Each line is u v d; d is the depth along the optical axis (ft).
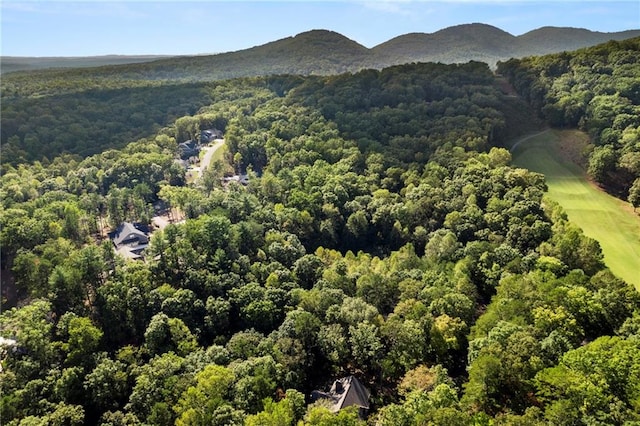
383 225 504.84
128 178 637.71
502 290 318.45
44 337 310.45
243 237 451.53
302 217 504.84
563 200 520.42
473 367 240.32
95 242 506.07
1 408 258.98
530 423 192.03
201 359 302.04
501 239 412.16
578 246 369.71
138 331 347.36
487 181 497.05
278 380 280.10
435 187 521.24
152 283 376.48
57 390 278.87
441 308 309.83
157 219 583.17
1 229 438.40
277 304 356.79
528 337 245.24
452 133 626.64
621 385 211.41
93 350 317.63
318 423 219.00
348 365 309.42
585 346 238.48
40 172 645.51
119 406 286.87
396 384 288.51
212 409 248.52
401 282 355.15
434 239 419.95
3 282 409.90
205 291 376.07
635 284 367.45
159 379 285.02
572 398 204.85
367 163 609.01
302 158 653.30
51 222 455.22
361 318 312.71
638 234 447.42
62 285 350.23
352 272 390.42
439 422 197.57
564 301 284.61
